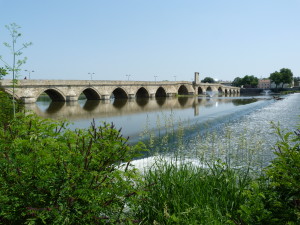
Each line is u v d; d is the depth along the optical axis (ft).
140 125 98.12
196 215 15.60
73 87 238.07
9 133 14.08
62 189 11.53
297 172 11.56
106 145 13.53
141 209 17.11
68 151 12.54
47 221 11.41
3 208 11.02
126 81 299.99
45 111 156.35
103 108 184.44
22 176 11.24
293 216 11.29
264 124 104.12
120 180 12.65
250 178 21.34
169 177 19.74
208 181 19.48
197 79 469.16
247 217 12.14
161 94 396.57
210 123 108.17
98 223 11.85
